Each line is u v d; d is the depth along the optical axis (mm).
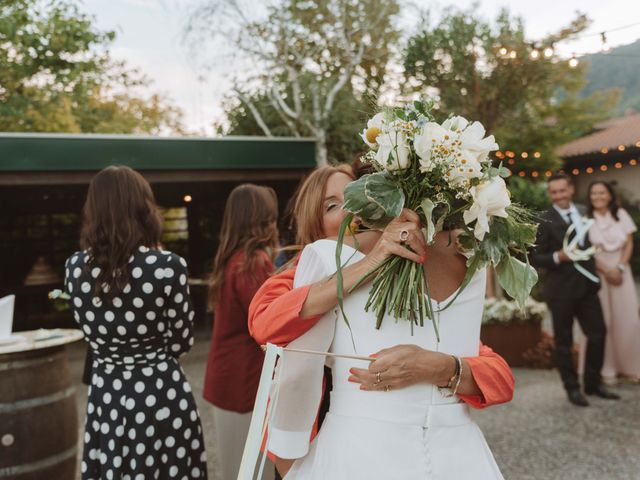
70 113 15594
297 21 11016
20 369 2646
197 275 12172
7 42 13586
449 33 13391
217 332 2537
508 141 15094
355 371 1243
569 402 4488
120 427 2066
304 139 7715
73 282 2115
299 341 1308
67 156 6609
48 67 14289
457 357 1286
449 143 1170
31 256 11883
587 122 20234
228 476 2484
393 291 1245
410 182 1225
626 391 4719
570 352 4477
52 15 13898
